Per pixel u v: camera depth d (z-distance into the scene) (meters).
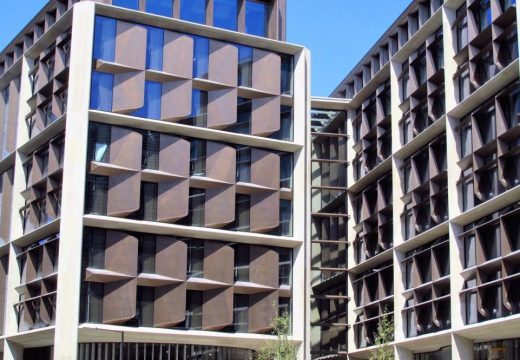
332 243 67.38
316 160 67.12
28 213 61.22
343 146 69.19
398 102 59.94
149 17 58.75
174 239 57.12
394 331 56.22
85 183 55.94
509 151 46.53
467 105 50.97
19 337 58.97
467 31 51.75
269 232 59.88
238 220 59.44
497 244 47.69
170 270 56.47
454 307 49.84
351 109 68.62
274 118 60.50
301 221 60.56
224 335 57.16
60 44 59.78
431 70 55.59
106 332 54.94
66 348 53.38
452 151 52.03
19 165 62.81
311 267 65.25
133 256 55.62
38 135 60.00
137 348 57.59
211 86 59.53
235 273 58.81
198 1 61.41
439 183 54.25
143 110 58.00
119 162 56.38
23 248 61.97
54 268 56.97
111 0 59.78
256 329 58.00
